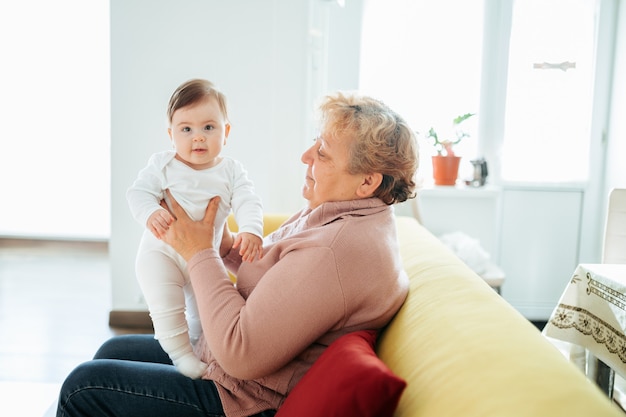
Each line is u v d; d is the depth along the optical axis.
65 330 3.13
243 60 3.08
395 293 1.26
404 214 3.39
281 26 3.08
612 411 0.69
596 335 1.64
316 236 1.20
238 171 1.47
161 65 3.07
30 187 4.78
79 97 4.56
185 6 3.04
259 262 1.31
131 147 3.12
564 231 3.50
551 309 3.55
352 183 1.32
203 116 1.36
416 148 1.34
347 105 1.31
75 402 1.23
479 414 0.75
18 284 3.93
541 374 0.79
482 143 3.50
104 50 4.46
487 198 3.43
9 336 3.03
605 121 3.41
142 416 1.22
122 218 3.18
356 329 1.22
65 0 4.38
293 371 1.19
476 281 1.32
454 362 0.92
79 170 4.74
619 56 3.28
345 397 0.86
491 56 3.42
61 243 4.97
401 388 0.83
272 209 3.21
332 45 3.44
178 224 1.27
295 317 1.11
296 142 3.16
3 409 2.25
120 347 1.53
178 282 1.36
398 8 3.41
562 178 3.49
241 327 1.12
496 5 3.38
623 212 2.25
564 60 3.41
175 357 1.30
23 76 4.52
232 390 1.21
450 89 3.47
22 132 4.64
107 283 4.00
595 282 1.65
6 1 4.39
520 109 3.46
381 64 3.46
